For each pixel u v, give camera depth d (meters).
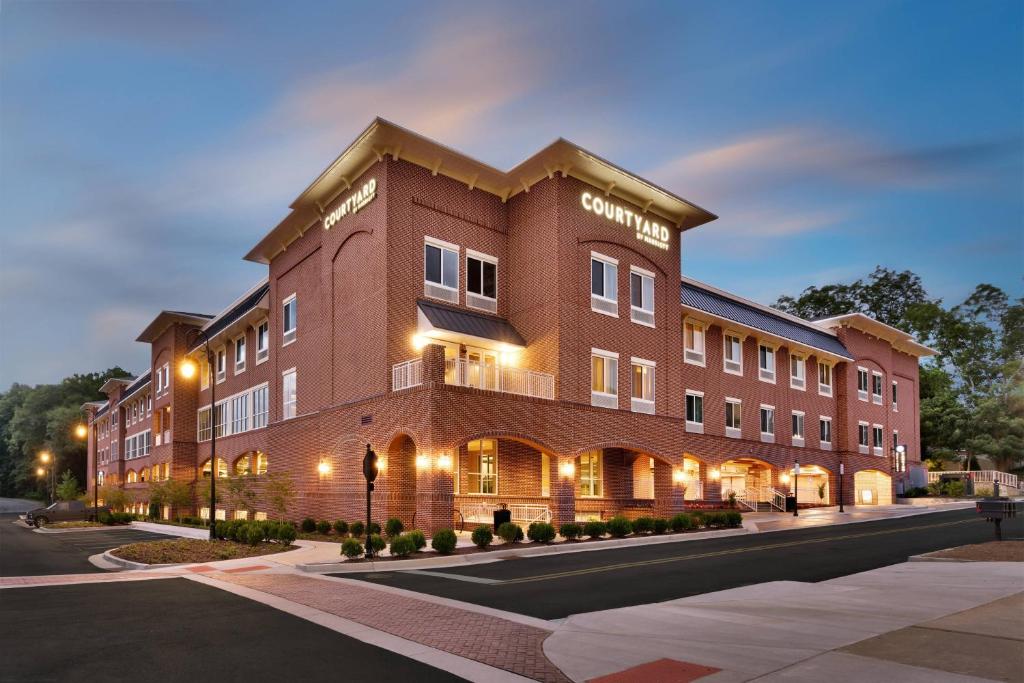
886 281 95.31
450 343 28.88
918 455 59.91
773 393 45.44
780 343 45.72
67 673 8.28
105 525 44.50
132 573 17.59
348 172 30.31
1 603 12.95
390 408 26.47
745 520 33.59
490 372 28.17
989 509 20.75
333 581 15.58
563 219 29.56
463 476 29.31
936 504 48.56
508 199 31.94
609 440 30.02
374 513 26.94
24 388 124.94
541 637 9.88
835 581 14.58
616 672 8.02
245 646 9.48
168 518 48.44
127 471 67.56
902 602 11.66
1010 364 69.94
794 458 46.25
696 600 12.55
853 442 50.94
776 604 11.88
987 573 14.72
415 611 11.84
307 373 34.28
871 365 54.81
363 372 28.70
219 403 47.22
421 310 27.83
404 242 28.20
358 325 29.38
